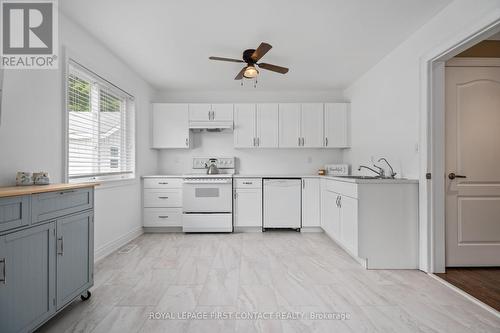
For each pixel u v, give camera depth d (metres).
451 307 1.92
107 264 2.78
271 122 4.50
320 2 2.19
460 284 2.28
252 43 2.92
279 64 3.53
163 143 4.48
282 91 4.77
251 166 4.80
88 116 2.84
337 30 2.65
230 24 2.53
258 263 2.81
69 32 2.42
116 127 3.48
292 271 2.59
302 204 4.20
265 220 4.21
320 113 4.49
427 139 2.52
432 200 2.52
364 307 1.92
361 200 2.66
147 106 4.32
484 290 2.18
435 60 2.46
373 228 2.66
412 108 2.72
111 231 3.18
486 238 2.63
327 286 2.26
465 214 2.63
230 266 2.73
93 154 2.93
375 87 3.56
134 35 2.74
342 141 4.48
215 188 4.14
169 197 4.16
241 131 4.49
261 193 4.22
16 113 1.90
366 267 2.67
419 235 2.64
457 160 2.63
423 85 2.55
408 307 1.92
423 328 1.67
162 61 3.42
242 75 3.05
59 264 1.69
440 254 2.53
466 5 2.03
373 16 2.39
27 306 1.44
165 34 2.72
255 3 2.20
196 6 2.23
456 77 2.64
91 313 1.83
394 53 3.07
